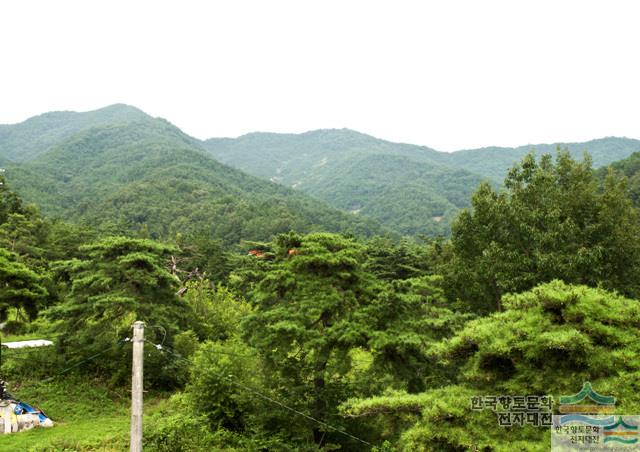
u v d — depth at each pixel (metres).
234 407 18.17
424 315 16.62
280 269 17.89
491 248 18.94
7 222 54.03
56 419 18.88
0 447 15.51
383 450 13.10
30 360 22.81
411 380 15.73
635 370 8.45
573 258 17.02
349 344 16.19
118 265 23.36
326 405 16.73
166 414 19.22
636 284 18.42
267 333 16.89
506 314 10.11
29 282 24.67
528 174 20.75
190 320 25.89
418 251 49.03
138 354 10.70
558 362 9.20
